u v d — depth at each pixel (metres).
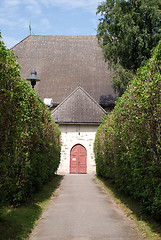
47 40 31.97
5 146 4.72
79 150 21.91
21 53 31.05
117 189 10.18
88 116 21.91
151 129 5.19
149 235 4.65
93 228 5.25
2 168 4.70
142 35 18.94
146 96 5.21
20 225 5.10
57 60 29.72
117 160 8.71
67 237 4.70
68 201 8.15
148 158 5.57
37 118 7.56
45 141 9.46
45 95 26.39
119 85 20.62
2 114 4.46
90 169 21.56
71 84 27.11
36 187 9.13
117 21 19.91
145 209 5.99
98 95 26.00
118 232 4.98
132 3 19.77
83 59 29.48
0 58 4.39
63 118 21.77
